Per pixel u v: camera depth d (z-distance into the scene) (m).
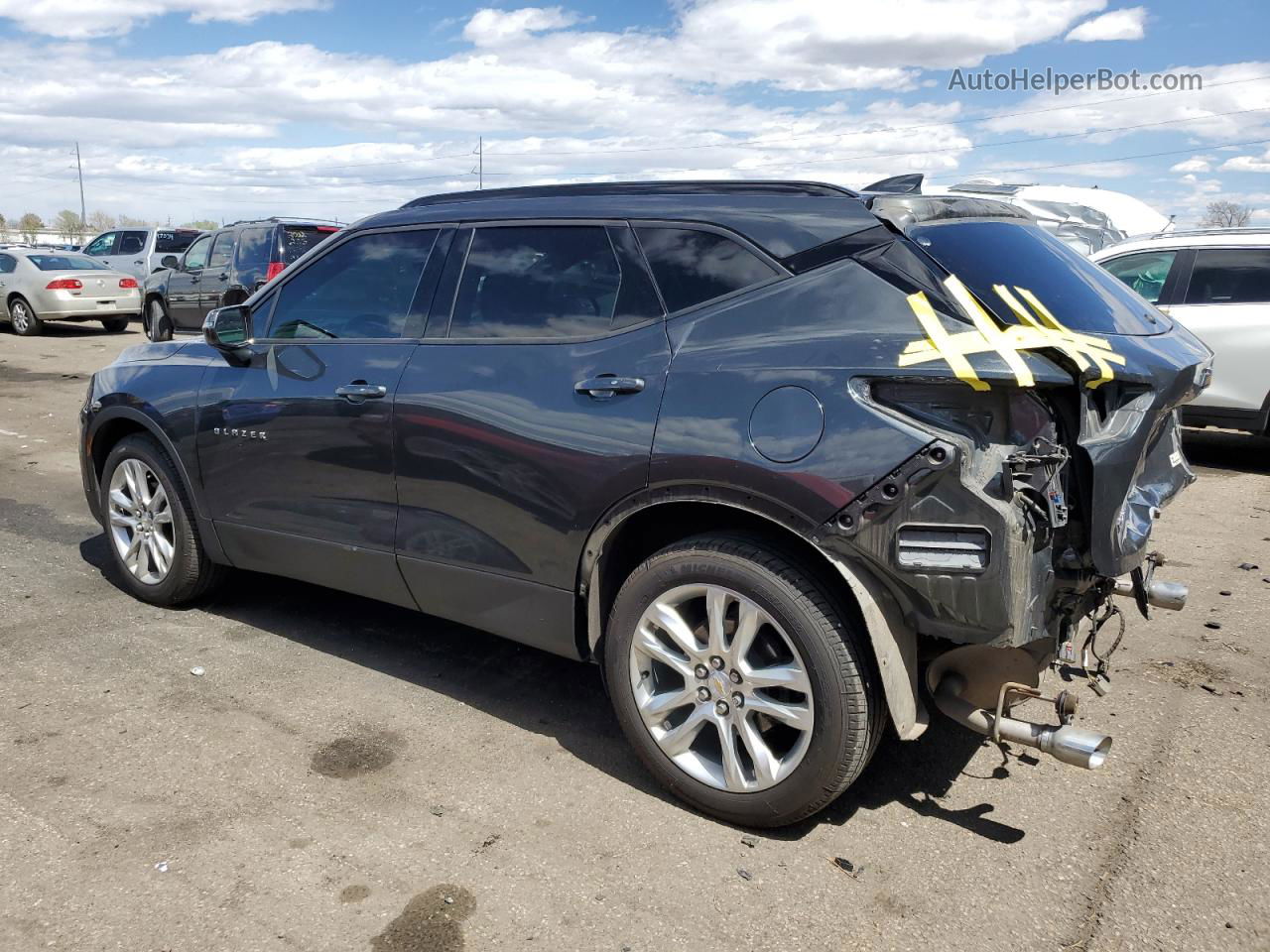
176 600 4.67
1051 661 2.98
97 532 6.03
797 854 2.89
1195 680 4.13
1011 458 2.59
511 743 3.52
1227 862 2.88
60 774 3.22
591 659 3.35
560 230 3.45
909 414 2.66
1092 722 3.75
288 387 3.97
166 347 4.72
